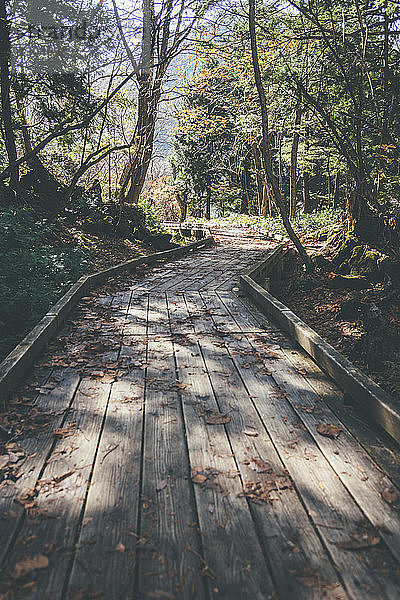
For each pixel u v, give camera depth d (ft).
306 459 10.00
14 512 8.20
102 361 15.89
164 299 26.02
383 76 41.63
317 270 39.42
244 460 9.94
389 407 10.44
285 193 110.52
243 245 56.13
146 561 7.16
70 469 9.54
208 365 15.74
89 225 46.44
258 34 46.50
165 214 116.57
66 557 7.20
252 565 7.11
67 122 39.99
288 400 13.00
